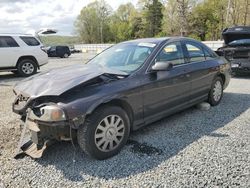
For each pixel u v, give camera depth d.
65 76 3.62
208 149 3.66
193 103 5.06
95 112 3.32
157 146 3.80
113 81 3.63
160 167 3.22
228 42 9.51
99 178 3.04
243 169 3.13
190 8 42.06
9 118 5.13
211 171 3.10
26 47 11.54
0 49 10.83
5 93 7.69
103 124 3.41
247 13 32.84
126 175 3.08
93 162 3.38
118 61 4.43
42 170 3.22
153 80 4.04
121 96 3.55
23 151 3.51
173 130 4.39
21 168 3.26
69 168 3.25
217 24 46.50
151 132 4.32
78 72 3.78
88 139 3.27
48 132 3.21
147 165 3.28
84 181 2.98
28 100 3.30
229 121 4.78
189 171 3.12
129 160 3.42
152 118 4.15
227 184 2.85
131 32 71.50
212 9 46.62
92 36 79.44
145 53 4.30
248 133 4.21
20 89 3.66
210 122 4.74
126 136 3.70
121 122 3.61
